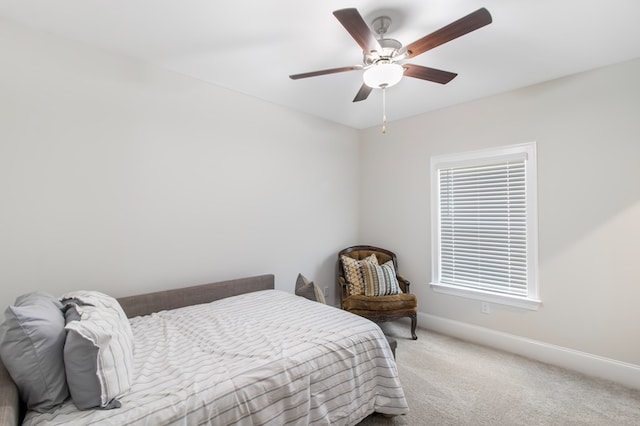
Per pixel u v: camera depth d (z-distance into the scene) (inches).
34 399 45.2
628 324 93.0
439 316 137.3
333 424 62.8
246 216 120.2
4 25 73.6
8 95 74.0
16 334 44.6
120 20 74.4
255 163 122.7
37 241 77.5
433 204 139.4
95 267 86.0
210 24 75.8
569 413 79.1
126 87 91.4
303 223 141.0
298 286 118.6
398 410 73.1
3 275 73.2
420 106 133.5
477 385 92.0
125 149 91.1
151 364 59.5
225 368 57.5
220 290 106.6
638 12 69.9
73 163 82.5
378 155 161.2
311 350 65.6
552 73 102.0
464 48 86.2
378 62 73.7
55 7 69.5
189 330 76.5
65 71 81.4
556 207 106.3
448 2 67.2
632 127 92.4
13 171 74.4
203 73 102.0
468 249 129.9
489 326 122.0
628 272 93.1
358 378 69.6
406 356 111.3
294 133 136.6
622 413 79.3
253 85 111.3
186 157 103.7
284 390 57.3
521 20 73.3
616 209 95.0
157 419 44.8
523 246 114.7
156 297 92.1
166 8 69.8
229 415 50.3
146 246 95.3
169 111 99.8
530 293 112.3
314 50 87.7
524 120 113.0
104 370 46.8
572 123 102.8
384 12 70.5
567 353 103.1
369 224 165.2
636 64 91.7
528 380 95.0
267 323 80.2
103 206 87.3
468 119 127.7
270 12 70.9
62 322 51.4
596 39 81.4
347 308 125.5
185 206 103.7
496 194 121.6
